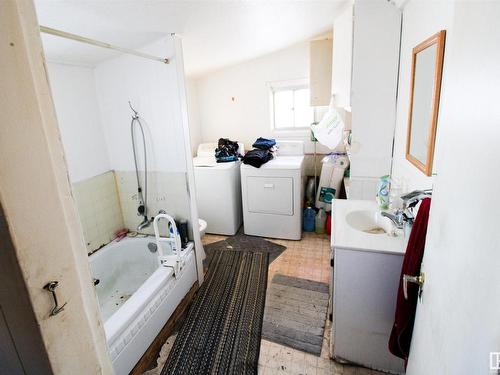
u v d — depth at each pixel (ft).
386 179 5.94
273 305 6.93
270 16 6.43
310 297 7.15
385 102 6.48
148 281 6.10
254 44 8.87
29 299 1.40
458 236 2.23
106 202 8.15
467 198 2.10
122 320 5.04
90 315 1.84
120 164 8.14
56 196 1.53
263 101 11.85
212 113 12.73
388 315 4.78
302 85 11.41
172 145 7.25
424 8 4.69
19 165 1.32
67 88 7.02
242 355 5.57
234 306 6.96
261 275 8.21
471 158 2.06
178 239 6.59
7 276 1.37
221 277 8.21
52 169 1.50
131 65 7.02
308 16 7.20
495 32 1.75
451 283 2.33
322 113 11.36
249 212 10.57
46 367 1.53
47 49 5.79
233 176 10.52
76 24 4.89
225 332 6.16
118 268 8.11
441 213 2.64
